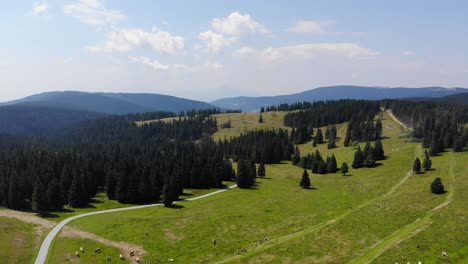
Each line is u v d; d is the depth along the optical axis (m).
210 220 101.62
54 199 116.56
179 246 81.31
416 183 120.94
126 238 85.94
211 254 76.50
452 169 129.75
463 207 87.75
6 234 88.12
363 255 67.75
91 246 81.06
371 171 153.62
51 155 165.88
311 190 138.38
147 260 74.12
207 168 160.50
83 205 124.69
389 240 74.00
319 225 91.81
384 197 110.25
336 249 71.75
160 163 165.62
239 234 89.19
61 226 95.69
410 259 64.19
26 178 130.12
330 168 169.50
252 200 130.12
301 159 199.25
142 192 131.25
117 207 123.38
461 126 189.50
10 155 184.25
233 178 178.12
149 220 101.56
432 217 83.75
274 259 68.81
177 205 126.31
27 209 117.31
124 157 176.12
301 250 72.31
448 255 65.44
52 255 76.25
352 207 106.56
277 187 151.12
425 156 151.12
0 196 120.50
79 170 141.88
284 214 107.44
